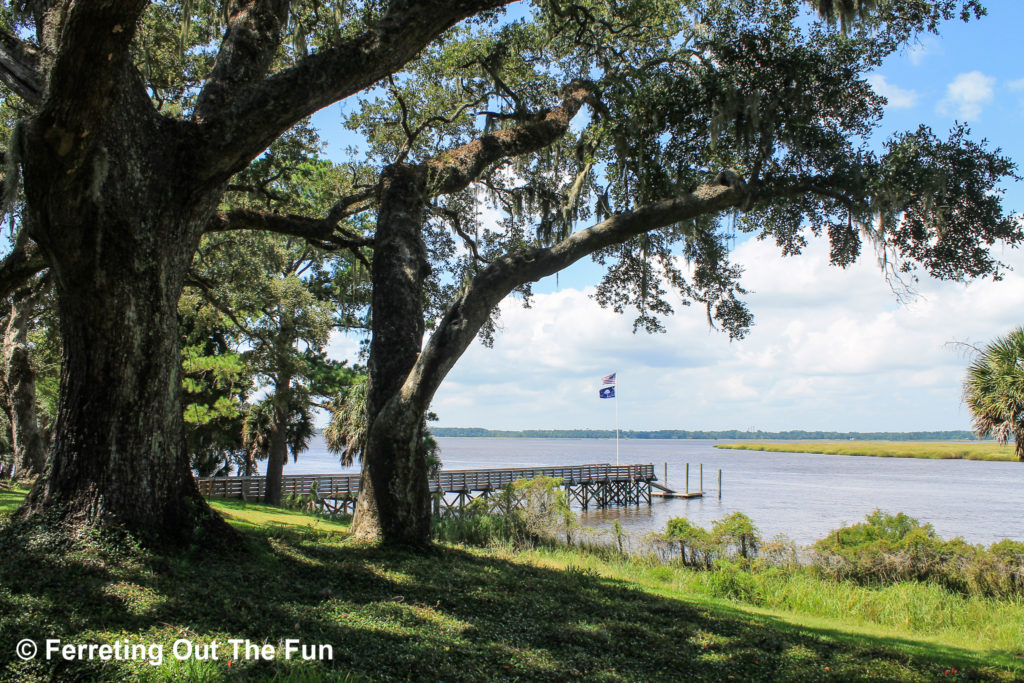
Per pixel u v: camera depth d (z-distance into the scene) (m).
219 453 32.62
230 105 7.34
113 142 6.66
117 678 4.18
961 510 40.94
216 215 10.20
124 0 5.25
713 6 13.56
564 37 15.25
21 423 19.89
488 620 6.65
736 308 16.14
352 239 12.78
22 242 12.84
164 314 7.30
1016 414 12.71
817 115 13.62
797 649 6.80
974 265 13.41
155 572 6.40
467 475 38.34
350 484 31.83
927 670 6.47
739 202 12.63
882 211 12.60
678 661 6.00
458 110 15.52
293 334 21.92
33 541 6.46
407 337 10.85
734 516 15.20
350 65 7.69
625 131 13.59
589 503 49.16
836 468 109.50
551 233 15.68
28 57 7.41
